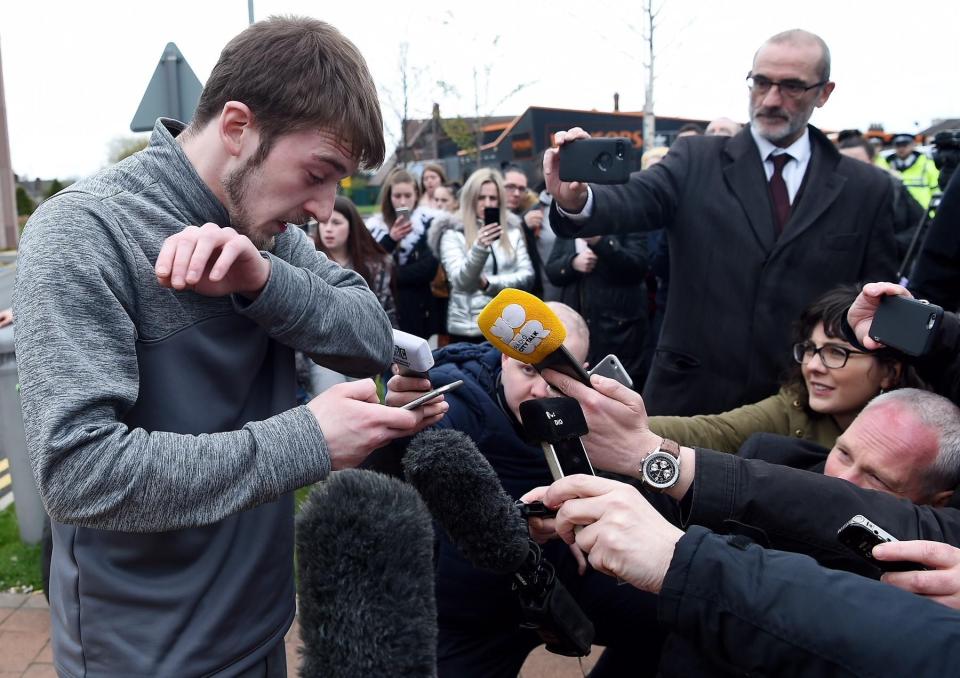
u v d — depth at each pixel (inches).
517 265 201.6
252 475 43.5
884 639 37.4
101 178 48.3
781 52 106.1
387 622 36.4
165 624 48.4
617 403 55.8
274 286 46.7
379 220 226.7
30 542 148.2
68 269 43.3
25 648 119.7
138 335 47.3
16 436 145.6
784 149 110.8
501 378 75.3
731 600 40.6
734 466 55.7
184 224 48.5
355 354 53.0
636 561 43.9
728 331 111.0
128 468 41.4
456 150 828.6
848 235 109.1
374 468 68.7
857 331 75.9
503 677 77.7
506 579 71.7
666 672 59.6
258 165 47.8
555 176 95.9
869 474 63.6
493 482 54.8
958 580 44.0
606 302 179.3
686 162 113.2
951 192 96.7
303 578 37.9
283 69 46.4
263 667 54.1
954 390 71.6
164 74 161.3
